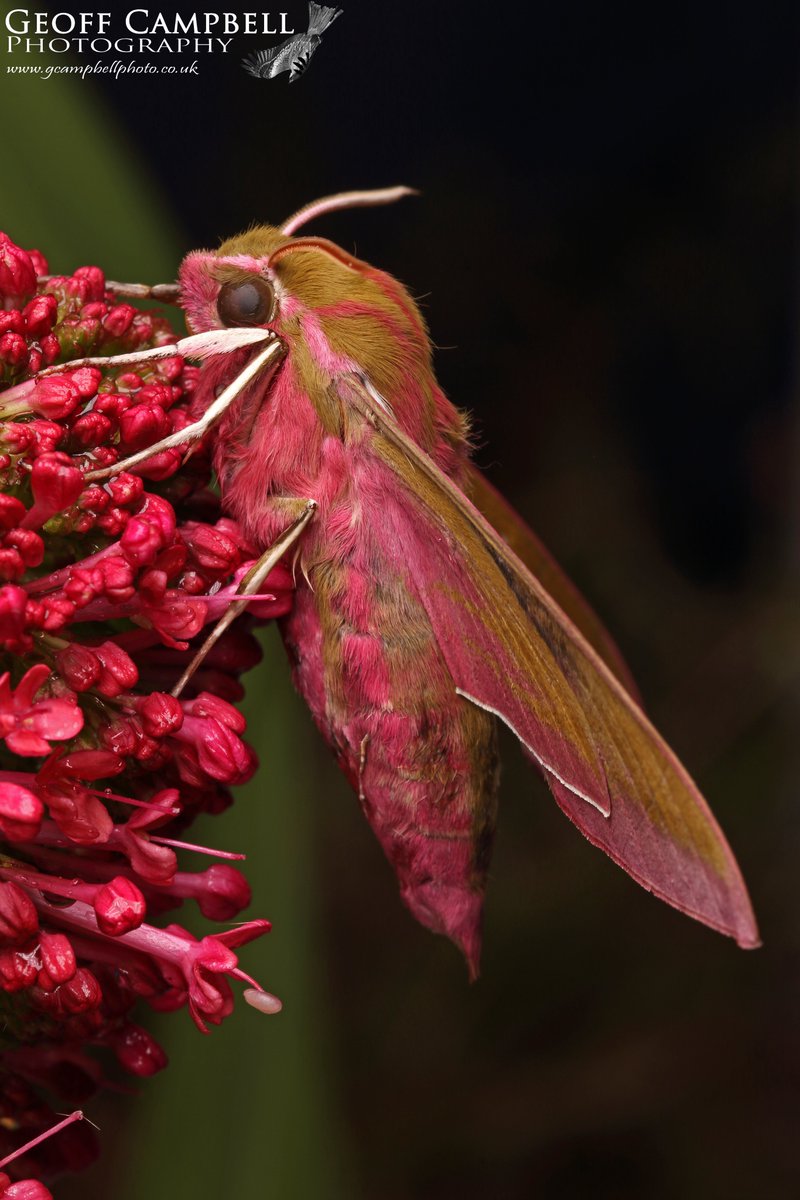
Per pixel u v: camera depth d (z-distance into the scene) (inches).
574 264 25.5
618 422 25.4
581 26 24.6
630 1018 21.4
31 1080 12.3
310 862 13.5
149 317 12.3
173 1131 13.4
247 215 21.8
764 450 25.3
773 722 23.1
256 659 12.3
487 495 13.1
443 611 12.2
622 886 22.0
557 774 12.3
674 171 25.8
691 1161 20.7
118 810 12.1
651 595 24.2
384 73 22.6
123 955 12.1
